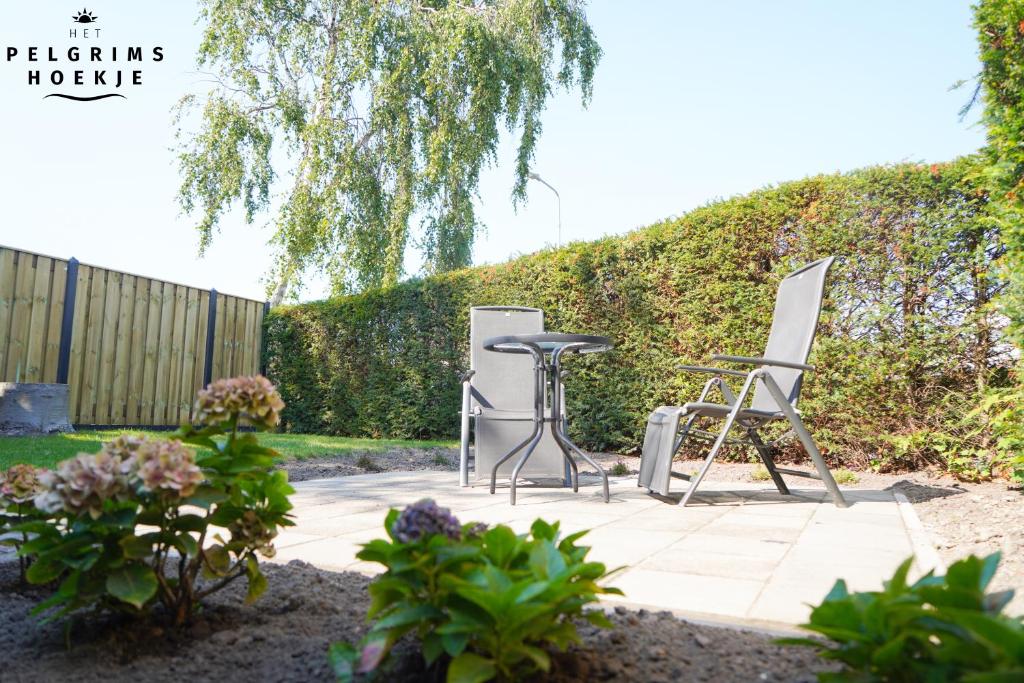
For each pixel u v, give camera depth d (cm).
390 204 1153
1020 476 339
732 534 250
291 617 146
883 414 456
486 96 1055
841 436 476
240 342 905
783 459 512
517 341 350
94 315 724
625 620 138
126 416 757
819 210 489
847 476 428
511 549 109
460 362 750
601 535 248
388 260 1064
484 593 91
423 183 1159
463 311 746
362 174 1127
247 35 1082
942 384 439
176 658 125
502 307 477
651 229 595
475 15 1066
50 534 131
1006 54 319
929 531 262
